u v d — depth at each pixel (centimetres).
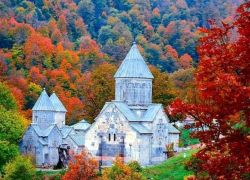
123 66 13112
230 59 2783
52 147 14212
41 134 14162
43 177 10438
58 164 13000
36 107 14825
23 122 15012
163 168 9856
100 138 12719
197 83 2870
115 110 12656
